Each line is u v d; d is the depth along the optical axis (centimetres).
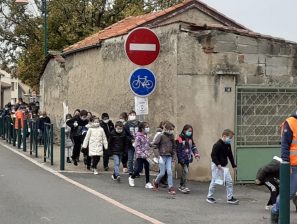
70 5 3675
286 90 1382
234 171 1330
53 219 831
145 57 1195
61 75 2319
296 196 956
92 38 2083
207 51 1307
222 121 1320
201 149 1304
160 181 1178
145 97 1203
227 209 971
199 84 1307
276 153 1366
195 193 1142
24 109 2169
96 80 1872
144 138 1184
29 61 3825
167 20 1822
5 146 2120
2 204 943
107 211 898
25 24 4247
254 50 1352
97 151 1348
